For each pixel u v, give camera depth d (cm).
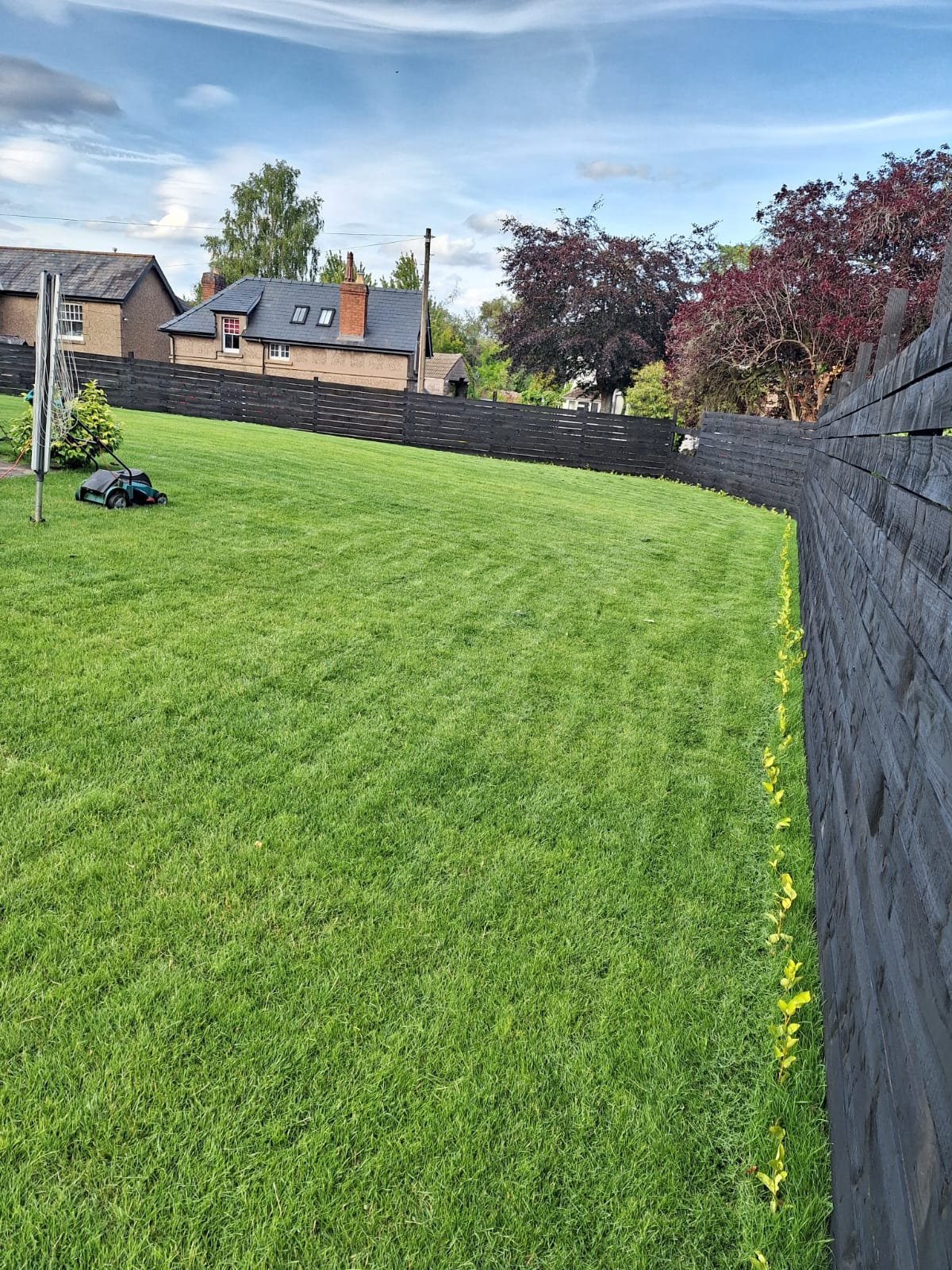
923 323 1747
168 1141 174
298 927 243
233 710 380
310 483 1010
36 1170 166
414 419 1872
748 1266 157
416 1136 181
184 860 269
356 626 513
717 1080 202
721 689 479
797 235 1912
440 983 227
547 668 484
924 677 138
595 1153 180
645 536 962
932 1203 92
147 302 3053
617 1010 222
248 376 1866
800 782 363
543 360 3344
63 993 210
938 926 109
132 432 1332
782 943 252
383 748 361
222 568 600
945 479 142
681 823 325
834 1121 170
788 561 848
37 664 402
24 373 1688
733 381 2083
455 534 827
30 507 698
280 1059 197
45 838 272
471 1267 155
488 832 304
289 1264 153
